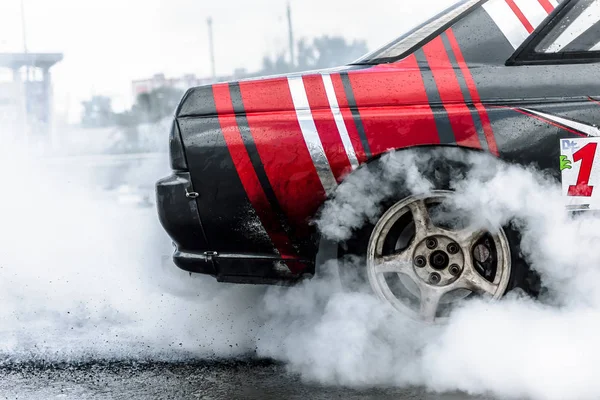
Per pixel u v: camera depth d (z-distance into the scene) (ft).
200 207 12.59
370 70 12.63
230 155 12.42
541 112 12.13
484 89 12.34
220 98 12.64
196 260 12.91
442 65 12.60
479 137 12.09
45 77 84.38
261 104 12.50
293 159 12.29
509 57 12.58
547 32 12.67
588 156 12.10
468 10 13.08
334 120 12.25
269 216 12.48
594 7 12.76
